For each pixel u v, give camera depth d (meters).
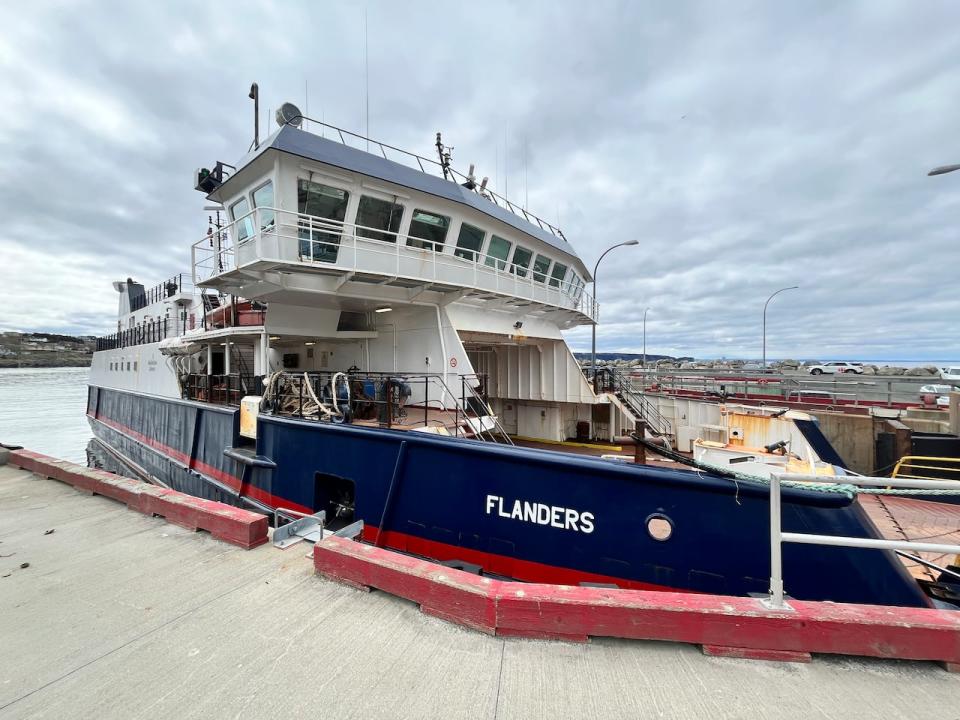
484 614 2.88
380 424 6.70
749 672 2.49
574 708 2.24
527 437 12.49
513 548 5.00
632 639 2.76
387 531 5.90
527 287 11.01
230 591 3.43
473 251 9.56
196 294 15.09
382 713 2.21
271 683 2.43
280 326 8.88
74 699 2.34
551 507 4.80
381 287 8.30
